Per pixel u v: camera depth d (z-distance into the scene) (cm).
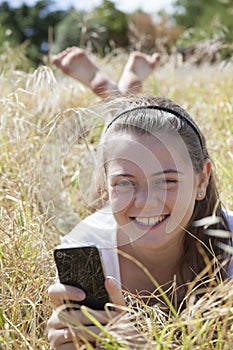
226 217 224
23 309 205
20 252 223
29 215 243
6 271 215
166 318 198
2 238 230
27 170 279
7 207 262
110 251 206
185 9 1605
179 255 207
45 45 1839
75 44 841
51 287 170
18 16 1881
